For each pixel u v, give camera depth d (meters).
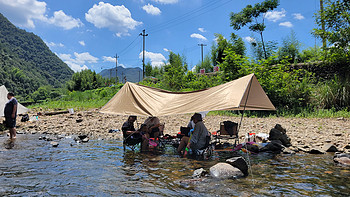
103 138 8.63
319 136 7.55
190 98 6.40
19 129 10.85
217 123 10.95
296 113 12.24
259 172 4.48
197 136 6.05
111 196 3.35
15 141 7.89
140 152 6.38
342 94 11.78
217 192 3.48
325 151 6.12
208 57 32.44
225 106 5.23
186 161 5.42
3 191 3.50
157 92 7.26
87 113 15.61
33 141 7.91
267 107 7.15
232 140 7.88
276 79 13.36
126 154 6.12
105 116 14.66
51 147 6.92
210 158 5.71
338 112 11.18
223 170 4.38
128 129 6.73
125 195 3.39
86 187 3.71
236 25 20.45
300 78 14.40
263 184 3.81
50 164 5.07
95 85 86.69
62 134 9.52
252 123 10.54
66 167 4.86
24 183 3.87
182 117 13.70
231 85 5.84
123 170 4.67
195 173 4.36
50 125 11.62
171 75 23.30
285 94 13.02
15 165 4.95
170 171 4.61
